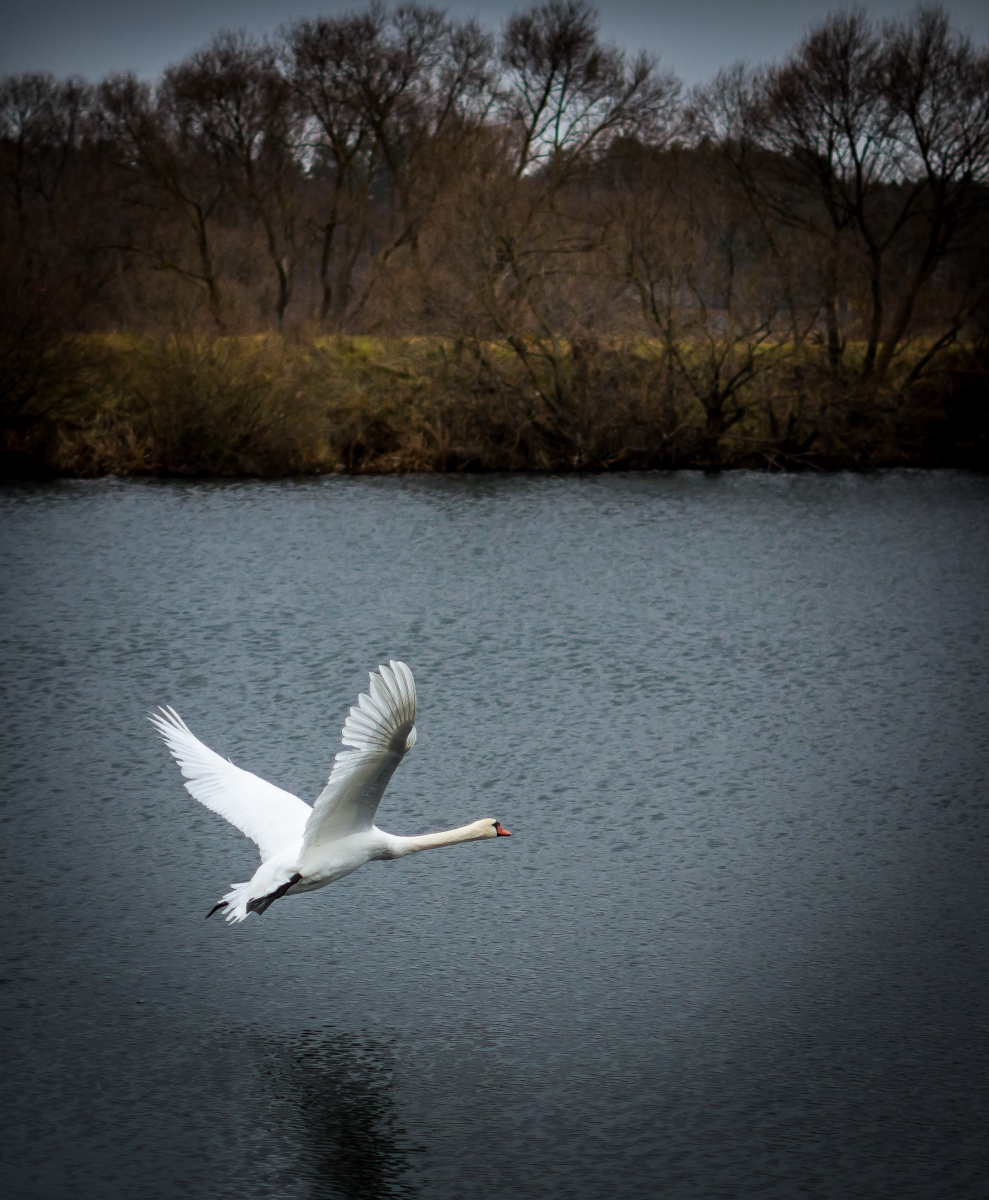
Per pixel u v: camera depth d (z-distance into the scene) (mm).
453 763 18672
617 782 17938
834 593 29188
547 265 47250
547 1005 12539
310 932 13922
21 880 14945
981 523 37875
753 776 18125
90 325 45594
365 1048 11898
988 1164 10484
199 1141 10734
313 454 46188
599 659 23859
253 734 19797
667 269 46188
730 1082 11438
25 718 20391
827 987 12828
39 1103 11164
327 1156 10570
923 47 47312
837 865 15383
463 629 25969
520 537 35625
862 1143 10719
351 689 22016
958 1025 12227
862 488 44281
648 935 13812
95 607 27391
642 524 37719
